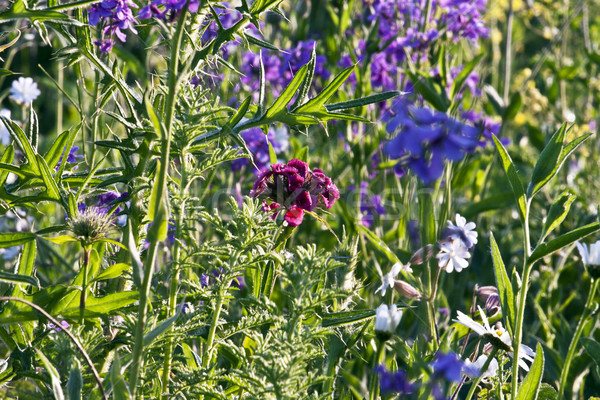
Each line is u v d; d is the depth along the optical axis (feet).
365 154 11.54
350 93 12.98
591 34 19.83
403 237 10.23
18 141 6.77
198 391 5.74
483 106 15.66
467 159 11.44
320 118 6.72
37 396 6.34
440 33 12.71
